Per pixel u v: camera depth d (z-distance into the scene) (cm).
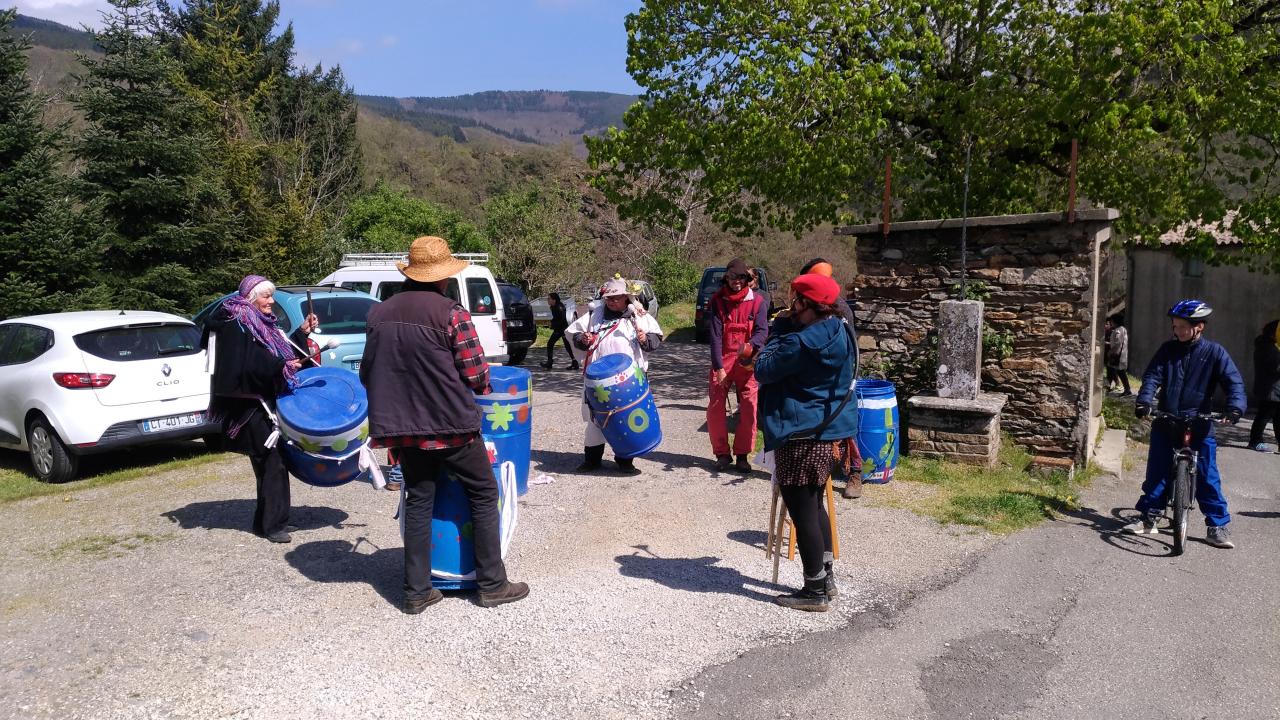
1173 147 1246
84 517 666
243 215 1720
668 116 1320
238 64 3081
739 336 765
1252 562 589
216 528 624
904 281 901
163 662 407
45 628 447
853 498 701
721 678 403
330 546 577
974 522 647
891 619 475
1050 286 828
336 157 3584
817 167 1201
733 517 648
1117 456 891
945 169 1353
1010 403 849
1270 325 1122
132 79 1480
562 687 390
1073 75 1118
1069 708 384
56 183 1264
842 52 1244
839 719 370
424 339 436
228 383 567
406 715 364
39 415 800
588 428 770
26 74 1377
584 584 510
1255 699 395
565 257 3147
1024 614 487
